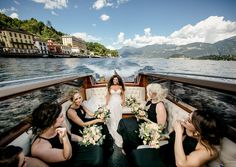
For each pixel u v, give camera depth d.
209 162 1.30
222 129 1.22
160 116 2.24
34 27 95.56
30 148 1.49
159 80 3.28
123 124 2.46
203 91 2.42
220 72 20.19
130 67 22.75
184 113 1.94
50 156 1.35
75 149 1.83
